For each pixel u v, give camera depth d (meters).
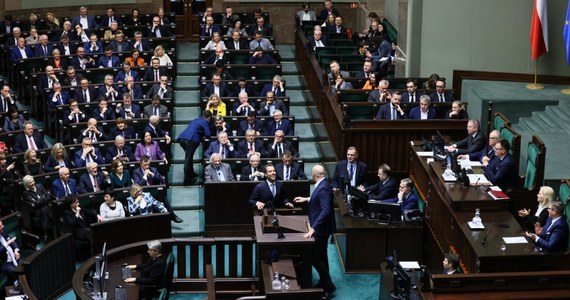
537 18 24.22
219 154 20.78
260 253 16.20
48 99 24.69
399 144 21.80
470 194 17.72
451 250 17.56
